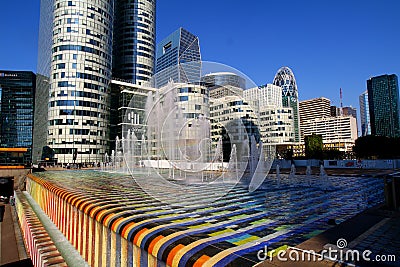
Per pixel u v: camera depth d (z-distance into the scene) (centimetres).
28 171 2327
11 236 1088
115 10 6950
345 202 613
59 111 4675
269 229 370
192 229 359
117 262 363
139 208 502
